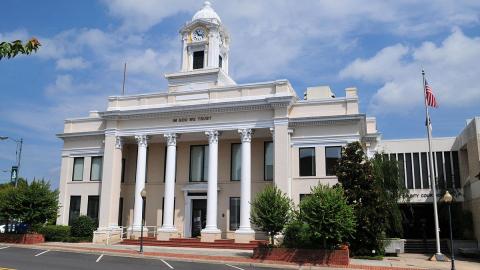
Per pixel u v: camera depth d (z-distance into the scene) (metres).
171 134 36.78
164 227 35.56
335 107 34.31
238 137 37.50
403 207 46.09
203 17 42.44
